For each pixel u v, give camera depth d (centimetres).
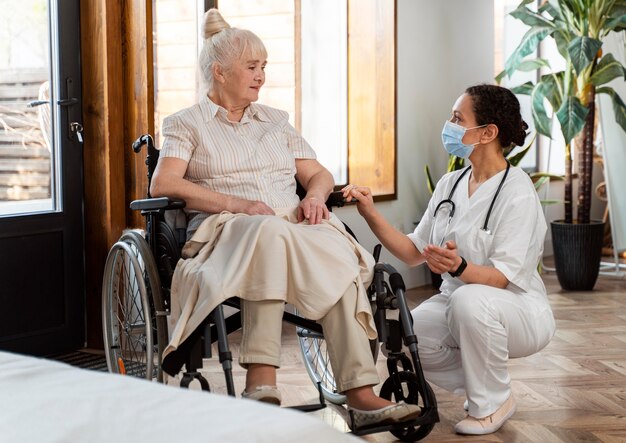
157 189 224
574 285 486
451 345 238
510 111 232
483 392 228
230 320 210
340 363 197
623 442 222
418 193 504
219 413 65
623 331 373
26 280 318
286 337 362
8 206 314
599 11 474
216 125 236
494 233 230
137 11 330
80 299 338
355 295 199
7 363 78
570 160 495
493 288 225
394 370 216
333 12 469
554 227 491
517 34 614
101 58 327
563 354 329
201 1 376
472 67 547
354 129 482
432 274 496
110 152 330
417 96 498
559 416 246
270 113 249
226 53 235
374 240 463
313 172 249
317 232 205
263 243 194
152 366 229
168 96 363
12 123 313
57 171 329
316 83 459
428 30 504
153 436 61
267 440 62
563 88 498
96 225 335
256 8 415
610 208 553
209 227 211
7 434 62
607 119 562
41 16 321
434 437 227
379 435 229
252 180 233
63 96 326
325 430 66
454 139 235
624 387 280
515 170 235
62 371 77
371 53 475
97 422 64
